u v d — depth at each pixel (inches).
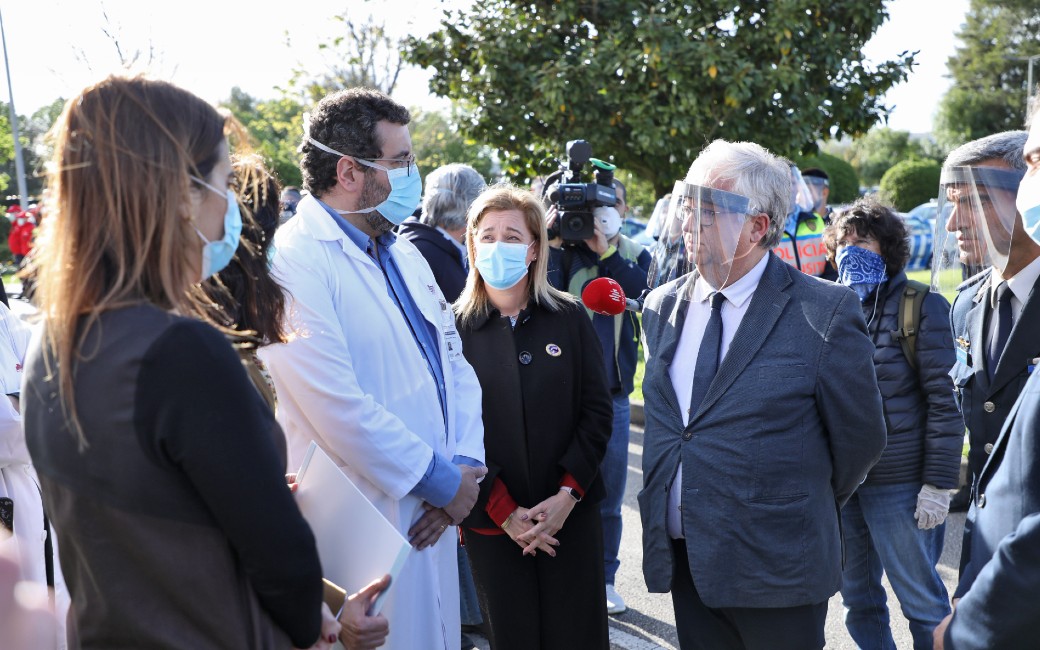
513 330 118.3
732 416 92.4
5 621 51.2
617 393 164.2
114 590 52.6
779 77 318.0
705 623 100.7
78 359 51.9
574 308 120.9
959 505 198.5
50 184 54.2
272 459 54.5
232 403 52.4
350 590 72.3
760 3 332.8
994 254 88.9
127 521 51.8
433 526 94.6
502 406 116.3
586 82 324.2
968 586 69.4
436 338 104.5
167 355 51.0
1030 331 88.6
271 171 91.6
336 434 89.2
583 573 117.4
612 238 168.2
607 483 164.1
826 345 91.0
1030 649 61.6
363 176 97.3
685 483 95.2
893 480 126.6
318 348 89.2
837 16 340.2
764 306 93.9
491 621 116.8
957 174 89.6
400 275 103.6
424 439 96.9
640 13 333.1
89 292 52.4
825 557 92.8
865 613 135.8
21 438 98.9
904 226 129.6
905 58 347.6
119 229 52.3
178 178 53.5
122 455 50.9
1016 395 90.3
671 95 323.3
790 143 331.6
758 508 91.4
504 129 349.1
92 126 52.7
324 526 74.1
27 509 100.5
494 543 115.9
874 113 355.9
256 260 80.3
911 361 125.0
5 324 106.1
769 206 93.9
